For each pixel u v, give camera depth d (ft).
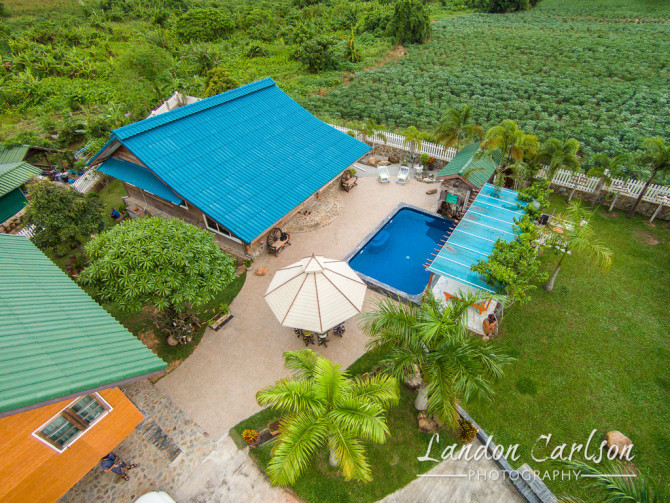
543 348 52.60
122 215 83.20
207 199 64.90
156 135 68.18
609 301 58.80
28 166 88.48
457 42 207.51
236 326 58.44
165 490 40.47
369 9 266.16
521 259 53.62
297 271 52.44
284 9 267.18
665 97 127.85
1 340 31.68
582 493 39.40
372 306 60.90
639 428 43.73
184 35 221.25
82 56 188.44
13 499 32.45
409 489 40.09
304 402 33.37
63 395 27.73
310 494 39.81
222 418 46.65
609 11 253.65
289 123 86.33
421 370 38.06
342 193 88.74
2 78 160.66
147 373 34.32
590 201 80.02
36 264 47.80
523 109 123.95
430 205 83.92
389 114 126.52
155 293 46.01
